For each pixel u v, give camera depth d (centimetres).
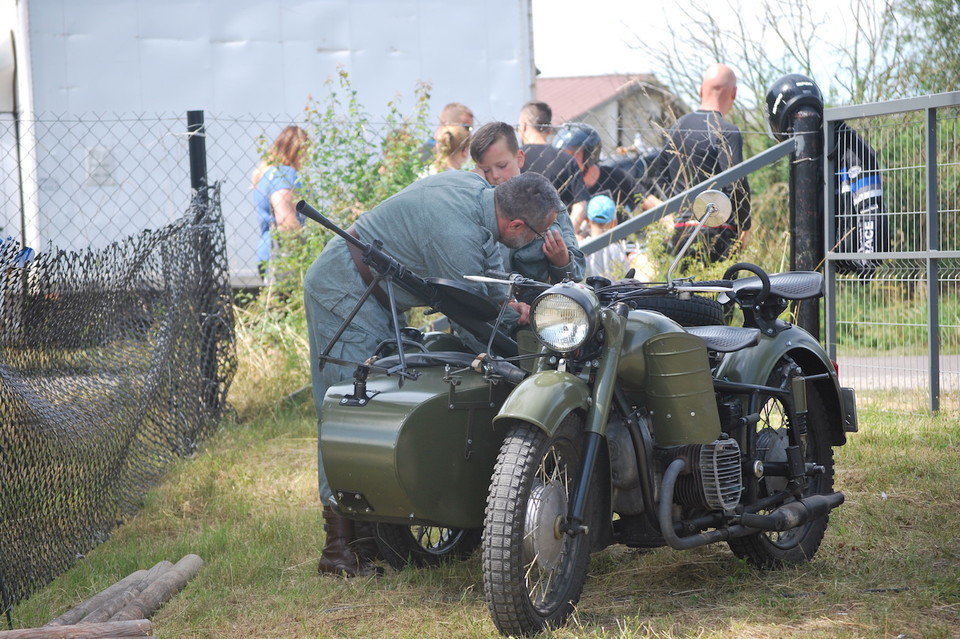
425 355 735
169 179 1825
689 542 682
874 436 1180
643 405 724
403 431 676
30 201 1795
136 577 812
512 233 784
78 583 814
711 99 1572
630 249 1617
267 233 1689
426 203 789
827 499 775
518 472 636
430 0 1980
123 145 1823
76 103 1812
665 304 760
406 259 796
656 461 708
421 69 1981
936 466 1048
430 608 728
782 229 1852
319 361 786
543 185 780
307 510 1010
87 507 923
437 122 1984
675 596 739
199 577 817
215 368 1399
